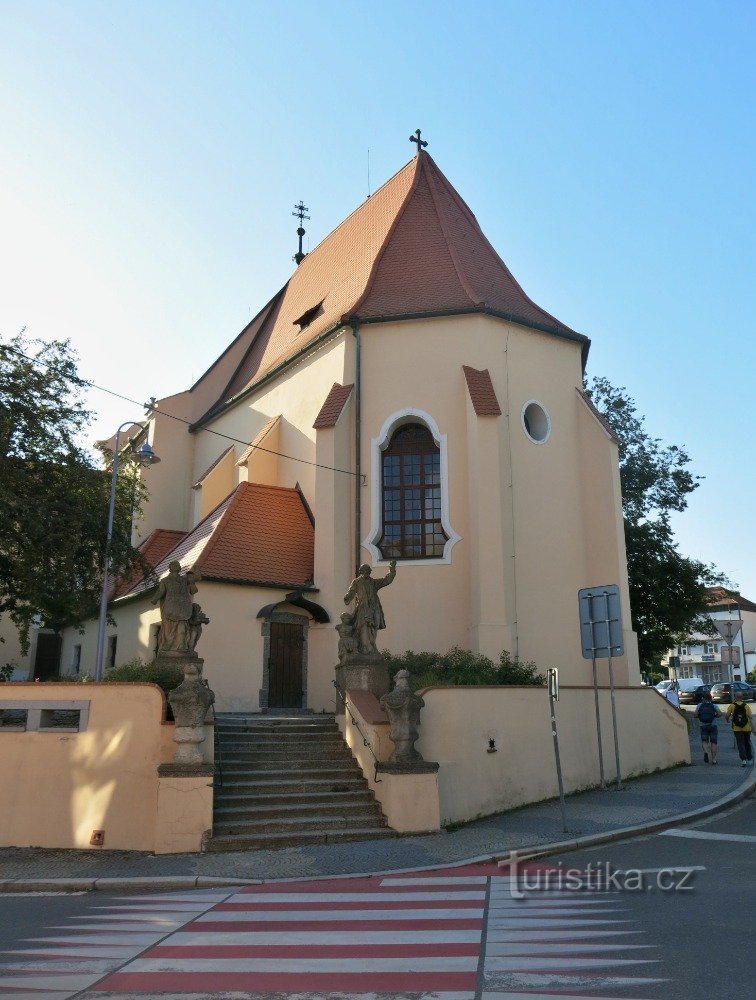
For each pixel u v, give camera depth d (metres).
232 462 27.11
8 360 18.52
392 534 22.09
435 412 22.19
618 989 5.62
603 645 16.67
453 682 16.31
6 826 12.64
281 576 21.20
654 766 19.27
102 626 19.09
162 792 12.00
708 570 29.73
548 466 22.95
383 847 12.00
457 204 27.69
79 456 19.17
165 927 7.90
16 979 6.25
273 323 32.19
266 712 19.86
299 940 7.27
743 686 45.06
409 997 5.63
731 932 6.96
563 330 24.33
